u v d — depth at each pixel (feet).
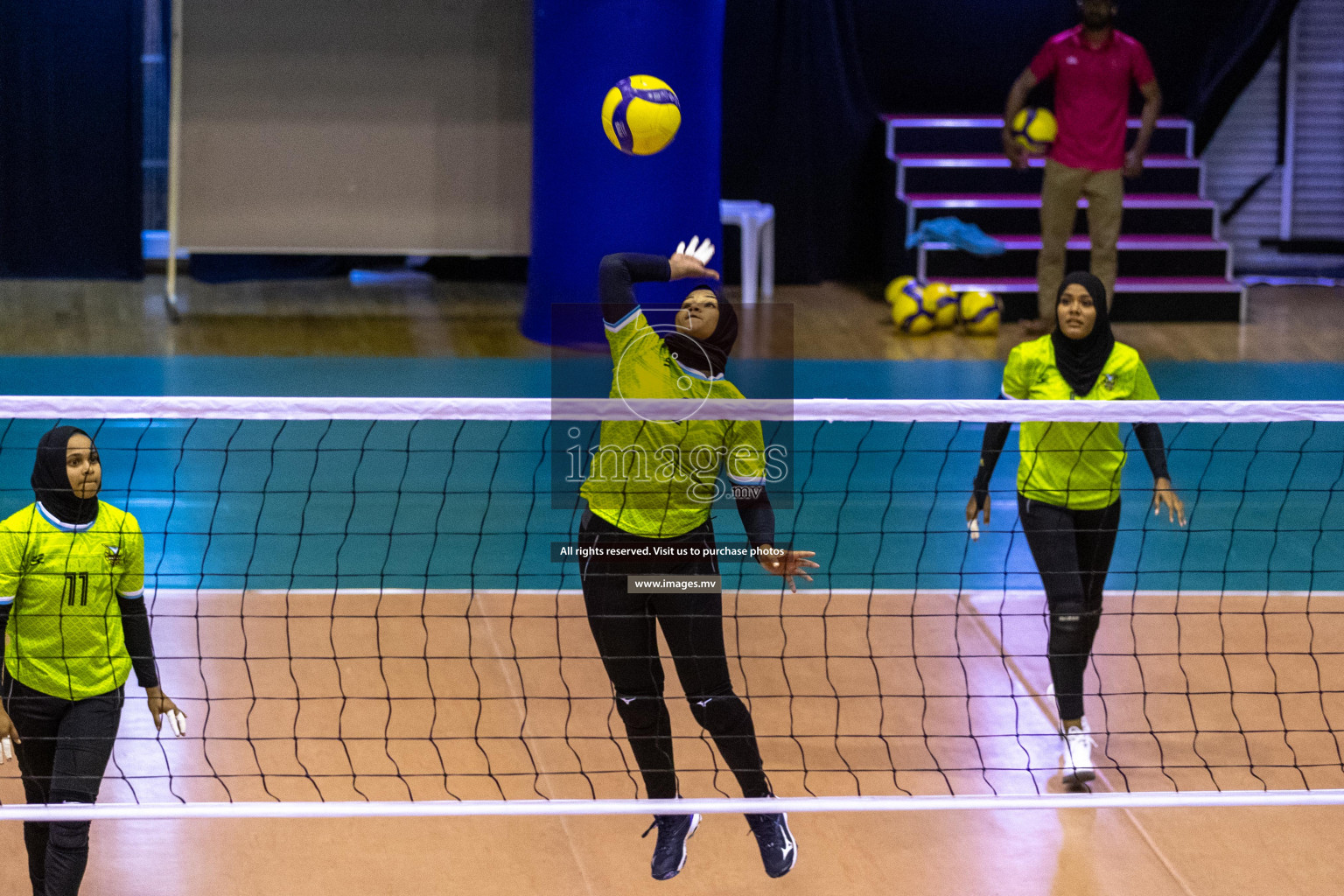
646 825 27.43
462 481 47.42
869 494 46.57
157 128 81.25
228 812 21.97
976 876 25.64
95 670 23.04
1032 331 68.80
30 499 43.60
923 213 75.05
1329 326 71.92
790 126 79.20
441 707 31.12
